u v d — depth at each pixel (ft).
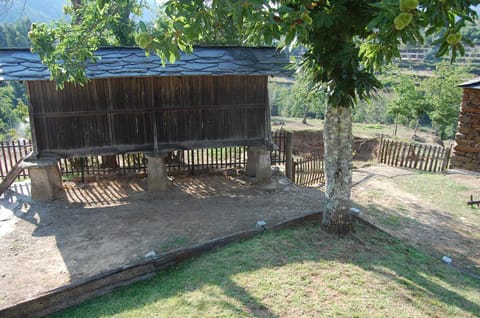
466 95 38.01
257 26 11.34
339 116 18.10
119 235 21.84
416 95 65.00
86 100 26.68
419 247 21.61
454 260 20.18
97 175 31.78
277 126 76.38
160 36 11.51
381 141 46.85
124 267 15.43
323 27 14.69
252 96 30.27
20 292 16.07
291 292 13.79
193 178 33.24
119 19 33.32
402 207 29.07
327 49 15.33
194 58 27.58
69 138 26.94
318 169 38.86
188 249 17.25
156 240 21.12
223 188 30.96
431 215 27.45
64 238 21.45
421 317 12.59
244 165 36.27
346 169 18.78
